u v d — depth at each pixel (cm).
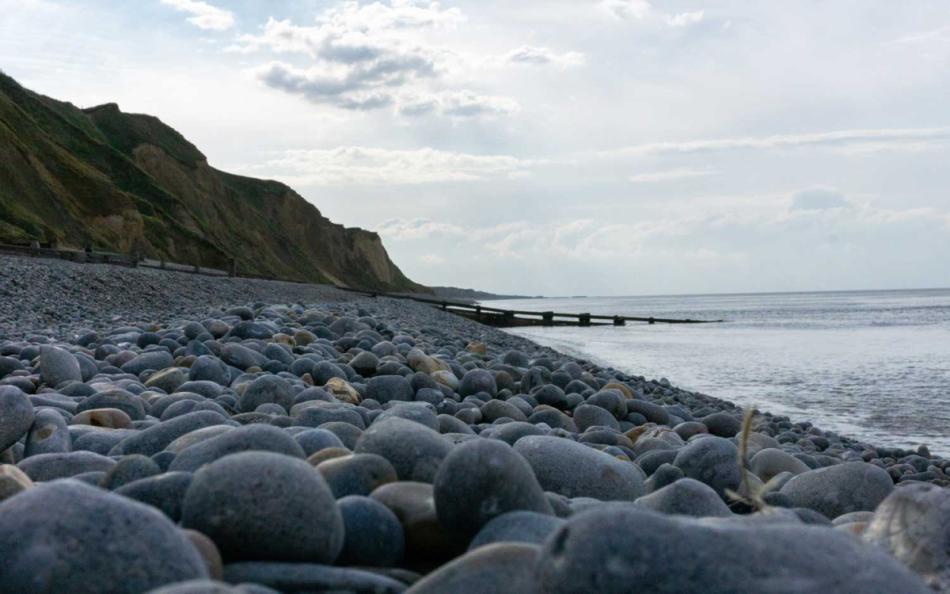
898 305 9300
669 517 166
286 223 9481
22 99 5894
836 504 374
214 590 140
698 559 154
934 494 243
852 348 2906
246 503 199
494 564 177
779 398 1560
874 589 151
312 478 208
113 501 176
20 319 1378
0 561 164
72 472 331
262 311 1501
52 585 161
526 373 877
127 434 425
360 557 221
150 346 861
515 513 218
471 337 2269
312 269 8581
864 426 1237
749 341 3425
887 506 250
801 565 154
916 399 1535
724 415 797
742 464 288
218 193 7900
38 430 397
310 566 195
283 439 288
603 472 357
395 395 720
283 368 764
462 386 820
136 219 4800
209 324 1018
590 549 157
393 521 229
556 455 361
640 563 154
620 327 5153
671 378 1930
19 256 2145
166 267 3102
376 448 287
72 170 4728
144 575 165
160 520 175
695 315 7238
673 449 511
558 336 3941
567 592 156
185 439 344
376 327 1374
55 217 4141
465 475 226
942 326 4494
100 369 737
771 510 254
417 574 214
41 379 644
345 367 797
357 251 10475
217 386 601
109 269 2250
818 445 942
